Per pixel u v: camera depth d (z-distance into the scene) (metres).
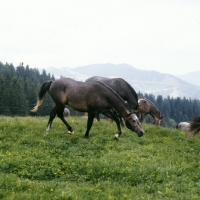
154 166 14.97
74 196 10.84
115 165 14.78
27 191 11.32
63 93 20.97
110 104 20.33
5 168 14.00
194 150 20.91
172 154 18.95
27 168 14.13
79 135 21.14
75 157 16.41
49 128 21.61
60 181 13.20
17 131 21.17
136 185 13.27
